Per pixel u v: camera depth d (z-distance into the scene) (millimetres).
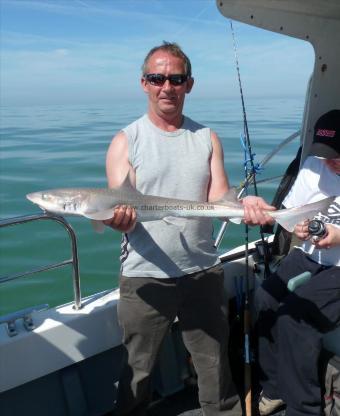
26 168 13562
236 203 2639
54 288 6566
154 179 2568
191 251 2633
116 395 3113
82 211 2590
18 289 6531
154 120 2609
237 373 3383
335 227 2613
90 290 6500
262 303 3100
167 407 3229
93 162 14250
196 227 2629
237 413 2949
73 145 18219
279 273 3170
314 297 2758
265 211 2619
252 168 3564
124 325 2689
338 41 3479
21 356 2717
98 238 8172
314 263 2980
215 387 2842
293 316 2734
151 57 2498
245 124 3545
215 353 2797
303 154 3662
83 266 7168
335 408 2828
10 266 7156
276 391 3012
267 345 3023
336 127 2801
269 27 3229
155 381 3379
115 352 3184
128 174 2578
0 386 2670
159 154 2564
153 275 2596
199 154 2627
